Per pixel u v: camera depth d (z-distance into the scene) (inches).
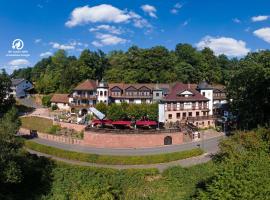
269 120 1991.9
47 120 2871.6
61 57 5728.3
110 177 1523.1
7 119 1482.5
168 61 3966.5
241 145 1395.2
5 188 1332.4
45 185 1456.7
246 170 816.3
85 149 2041.1
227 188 775.7
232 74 2696.9
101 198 1272.1
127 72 3873.0
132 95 3267.7
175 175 1533.0
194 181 1444.4
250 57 2383.1
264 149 1240.2
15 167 1273.4
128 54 4207.7
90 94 3292.3
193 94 2925.7
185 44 4498.0
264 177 781.9
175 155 1820.9
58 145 2140.7
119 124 2326.5
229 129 2632.9
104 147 2107.5
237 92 2454.5
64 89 4069.9
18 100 4372.5
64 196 1338.6
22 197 1352.1
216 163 1539.1
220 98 3393.2
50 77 4842.5
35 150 2030.0
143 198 1352.1
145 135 2119.8
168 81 3725.4
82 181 1478.8
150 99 3255.4
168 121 2785.4
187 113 2896.2
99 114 2536.9
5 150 1268.5
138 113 2559.1
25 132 2556.6
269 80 2005.4
